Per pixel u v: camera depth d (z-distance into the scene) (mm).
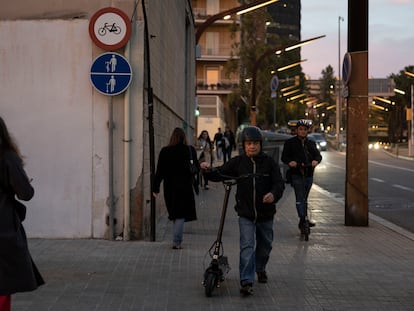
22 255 4535
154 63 10906
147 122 9898
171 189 9102
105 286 6852
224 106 68938
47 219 9516
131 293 6590
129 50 9445
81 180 9508
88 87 9492
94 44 9484
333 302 6406
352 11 11703
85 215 9531
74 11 9508
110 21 9320
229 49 67125
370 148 69250
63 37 9500
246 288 6512
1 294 4426
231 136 32656
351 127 11828
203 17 66312
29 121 9508
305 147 10422
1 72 9508
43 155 9508
